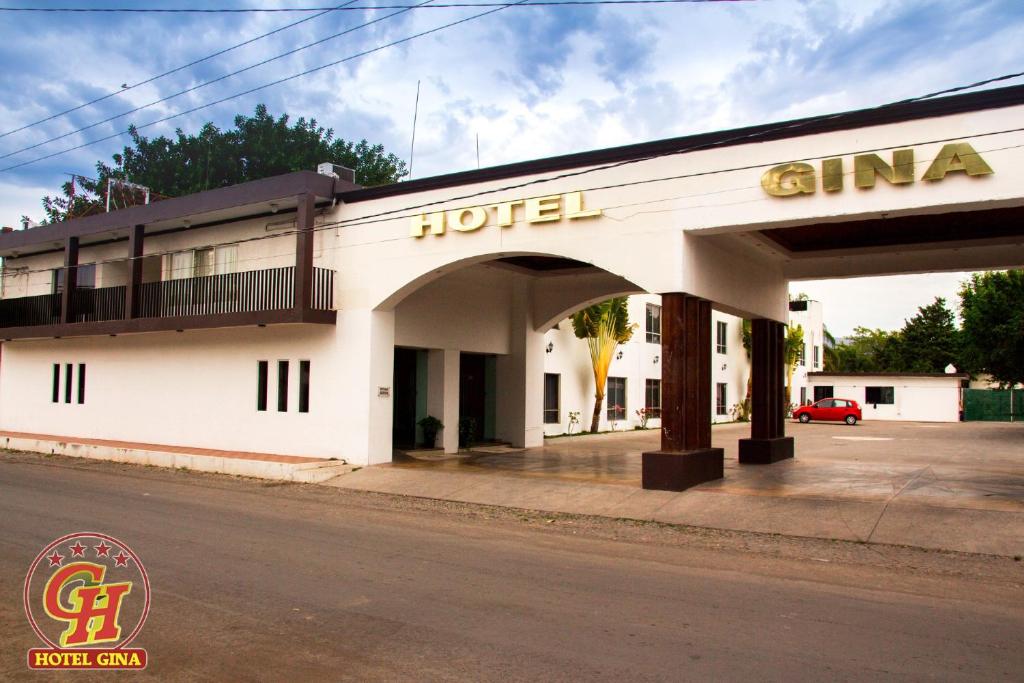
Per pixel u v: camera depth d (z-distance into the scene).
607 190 13.73
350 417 16.89
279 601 6.63
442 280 20.12
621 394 31.94
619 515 11.60
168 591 6.92
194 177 38.59
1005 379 32.47
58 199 42.34
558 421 27.44
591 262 13.81
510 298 22.48
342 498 13.64
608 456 19.78
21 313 24.33
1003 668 5.16
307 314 16.67
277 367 18.34
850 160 11.54
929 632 5.96
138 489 13.97
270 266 18.88
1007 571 8.12
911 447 24.48
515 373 22.30
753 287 16.67
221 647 5.47
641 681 4.86
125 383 21.80
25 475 15.73
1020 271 30.56
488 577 7.66
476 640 5.64
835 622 6.20
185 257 21.08
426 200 16.03
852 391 49.78
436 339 19.77
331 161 40.22
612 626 6.02
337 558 8.42
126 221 20.86
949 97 10.81
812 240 15.62
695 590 7.25
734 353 42.75
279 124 40.19
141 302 20.52
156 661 5.20
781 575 7.96
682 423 13.30
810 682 4.86
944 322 62.62
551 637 5.73
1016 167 10.42
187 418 20.06
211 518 10.95
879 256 17.06
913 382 48.00
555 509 12.23
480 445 21.86
